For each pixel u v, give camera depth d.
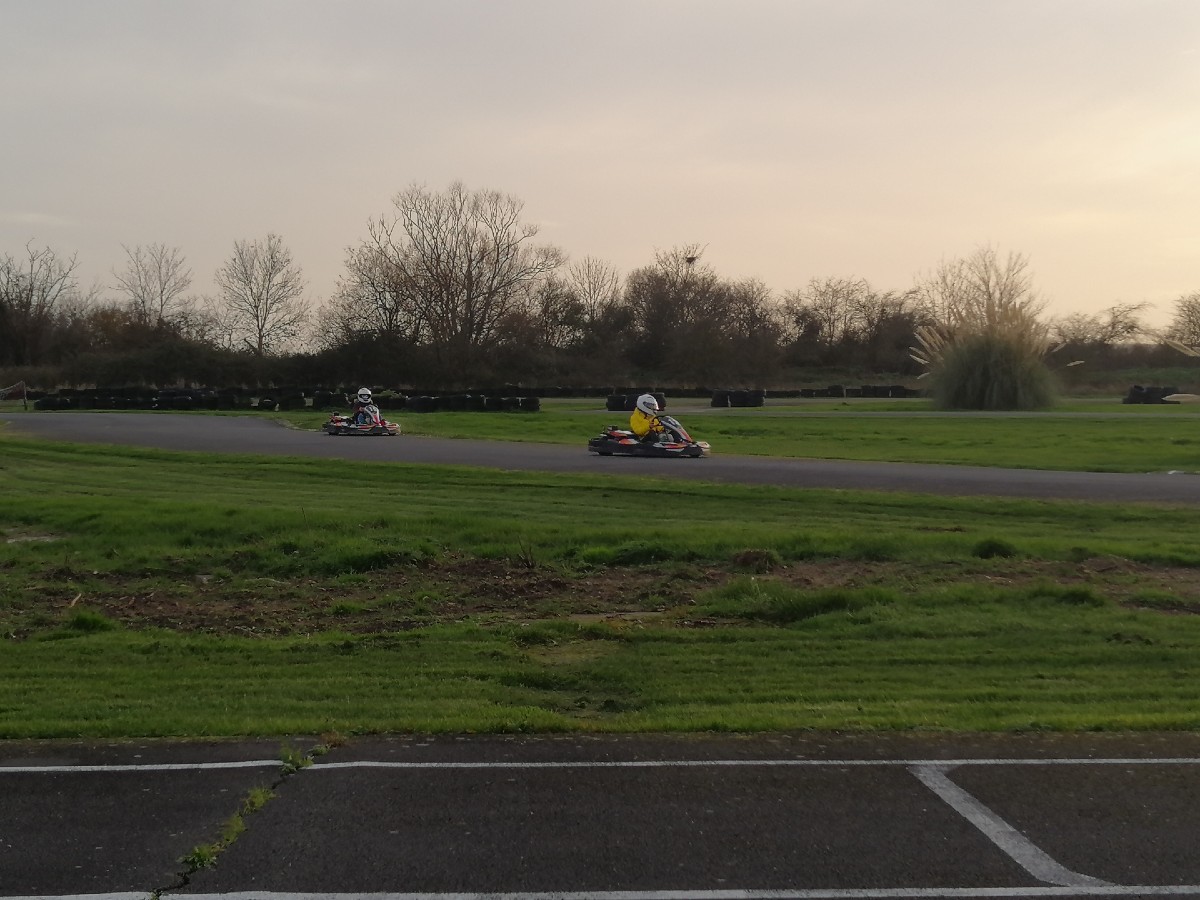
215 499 17.14
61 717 6.78
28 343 76.25
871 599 10.45
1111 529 14.70
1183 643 8.94
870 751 6.18
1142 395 59.31
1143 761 6.03
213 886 4.38
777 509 16.20
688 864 4.61
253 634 9.57
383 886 4.38
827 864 4.62
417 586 11.37
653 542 12.73
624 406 46.41
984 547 12.65
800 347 92.19
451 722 6.65
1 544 13.37
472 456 24.30
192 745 6.25
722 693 7.46
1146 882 4.48
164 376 62.47
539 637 9.20
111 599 10.91
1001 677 7.98
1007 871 4.57
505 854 4.70
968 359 48.31
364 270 68.81
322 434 32.66
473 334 70.12
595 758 6.03
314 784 5.58
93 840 4.85
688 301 86.94
